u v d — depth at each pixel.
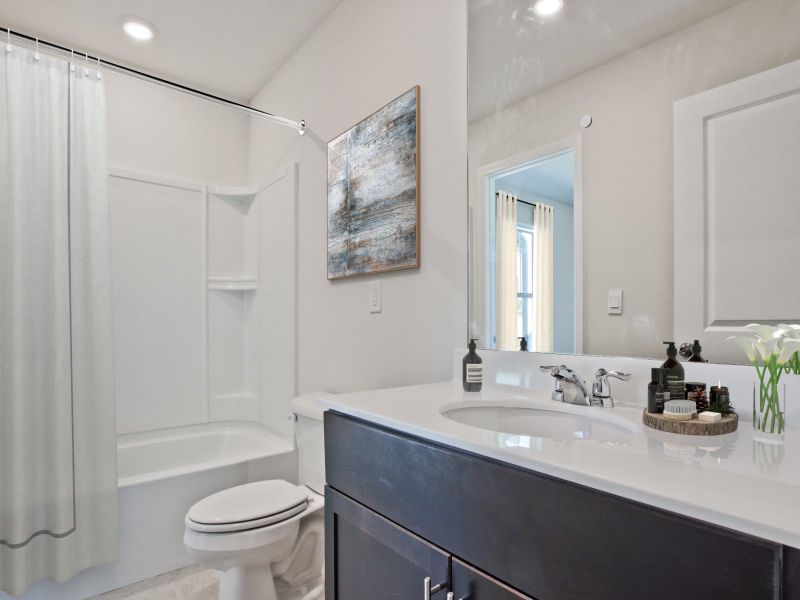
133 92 2.68
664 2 1.03
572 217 1.19
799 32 0.83
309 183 2.33
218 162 2.97
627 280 1.08
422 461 0.81
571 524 0.59
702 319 0.95
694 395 0.85
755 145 0.88
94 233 1.86
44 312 1.75
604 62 1.14
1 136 1.72
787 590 0.43
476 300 1.43
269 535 1.48
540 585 0.62
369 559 0.93
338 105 2.10
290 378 2.43
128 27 2.26
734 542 0.46
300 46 2.43
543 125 1.27
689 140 0.98
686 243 0.98
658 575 0.51
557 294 1.22
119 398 2.57
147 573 1.86
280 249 2.59
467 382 1.24
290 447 2.38
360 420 0.99
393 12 1.79
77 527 1.72
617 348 1.10
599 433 0.97
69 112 1.84
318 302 2.23
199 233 2.88
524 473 0.64
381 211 1.79
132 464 2.52
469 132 1.46
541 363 1.24
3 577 1.61
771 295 0.86
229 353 2.98
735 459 0.63
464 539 0.72
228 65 2.62
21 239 1.71
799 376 0.81
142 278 2.67
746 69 0.90
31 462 1.68
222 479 2.08
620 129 1.10
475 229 1.44
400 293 1.73
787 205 0.84
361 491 0.96
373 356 1.86
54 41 2.36
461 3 1.51
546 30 1.26
